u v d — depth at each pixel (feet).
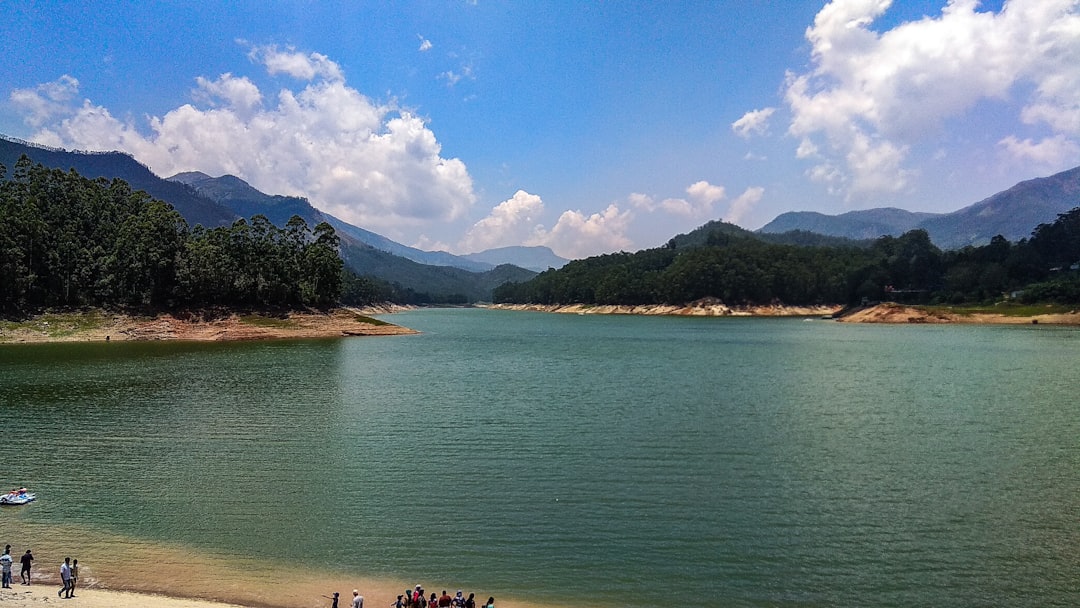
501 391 211.00
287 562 82.79
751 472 118.42
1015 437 144.36
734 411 175.22
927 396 198.39
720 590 75.36
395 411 175.22
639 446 137.18
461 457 128.67
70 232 431.84
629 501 103.45
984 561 82.02
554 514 98.02
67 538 90.12
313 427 155.22
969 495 105.60
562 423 159.53
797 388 216.33
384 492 107.96
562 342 430.61
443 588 76.28
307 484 111.96
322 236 520.83
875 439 142.82
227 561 82.94
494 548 86.48
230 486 111.04
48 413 169.07
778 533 90.74
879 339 433.48
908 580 77.15
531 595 74.64
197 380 228.63
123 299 408.26
